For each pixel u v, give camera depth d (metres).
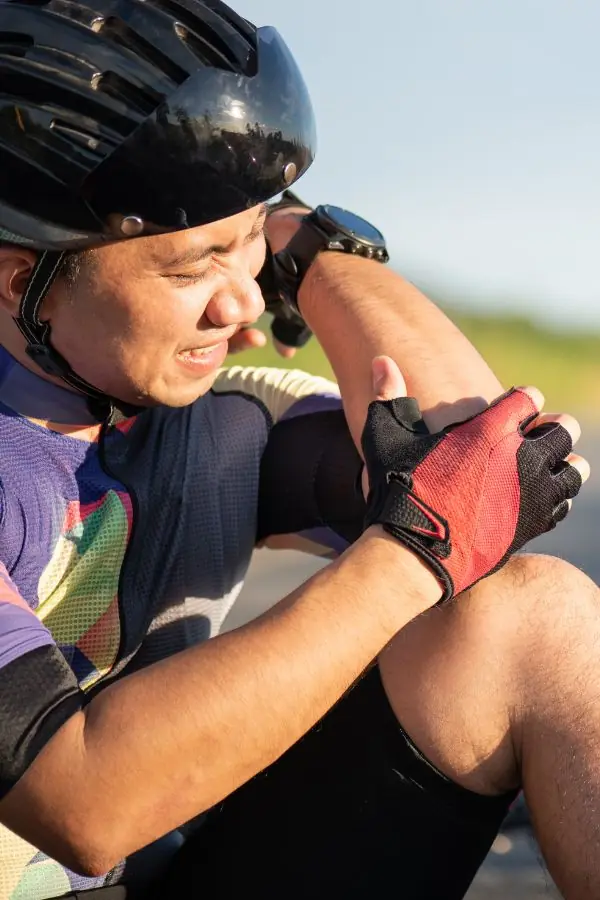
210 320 1.41
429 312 1.73
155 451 1.62
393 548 1.33
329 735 1.49
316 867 1.47
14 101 1.35
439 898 1.48
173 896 1.55
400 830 1.45
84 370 1.45
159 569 1.60
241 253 1.42
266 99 1.37
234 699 1.23
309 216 1.86
